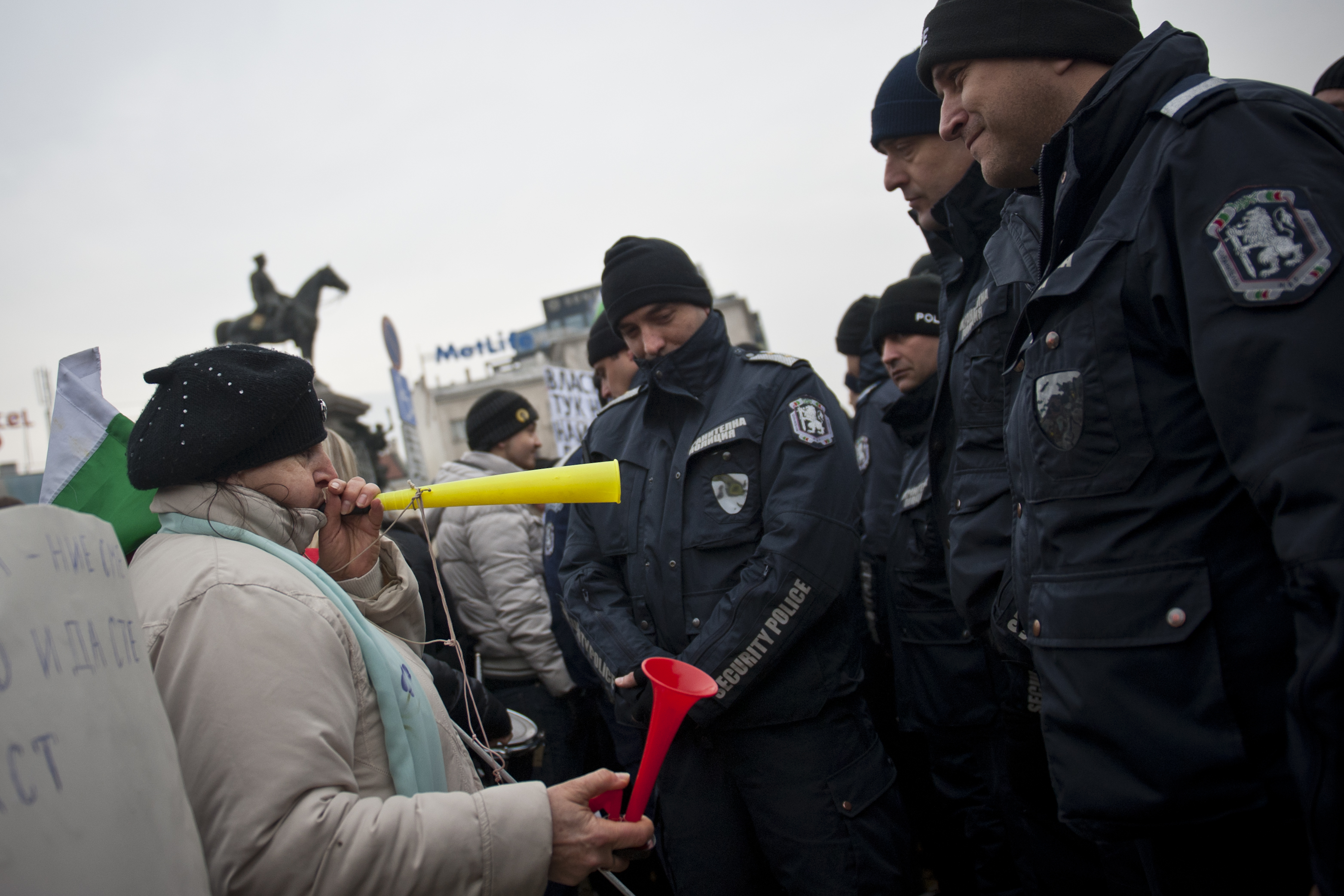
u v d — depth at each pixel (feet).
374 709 4.05
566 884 4.03
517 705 11.09
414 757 4.17
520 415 12.50
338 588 4.20
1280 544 3.02
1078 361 3.96
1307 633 2.96
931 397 8.93
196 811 3.40
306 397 4.50
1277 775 3.51
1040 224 5.84
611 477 4.85
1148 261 3.74
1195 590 3.62
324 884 3.37
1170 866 4.00
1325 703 2.86
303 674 3.62
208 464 4.09
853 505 7.05
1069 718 3.93
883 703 10.97
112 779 2.47
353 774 3.73
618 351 11.23
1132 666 3.72
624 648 7.25
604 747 11.39
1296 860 3.67
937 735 8.74
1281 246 3.18
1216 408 3.29
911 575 8.76
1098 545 3.88
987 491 6.21
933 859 10.07
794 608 6.57
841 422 7.39
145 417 4.28
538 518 11.51
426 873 3.53
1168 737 3.63
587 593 7.75
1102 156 4.20
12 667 2.20
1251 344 3.15
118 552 2.93
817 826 6.62
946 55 4.71
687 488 7.35
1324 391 2.98
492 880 3.68
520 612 10.79
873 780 6.89
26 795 2.13
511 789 3.99
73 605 2.53
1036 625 4.18
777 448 7.06
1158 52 4.12
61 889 2.16
